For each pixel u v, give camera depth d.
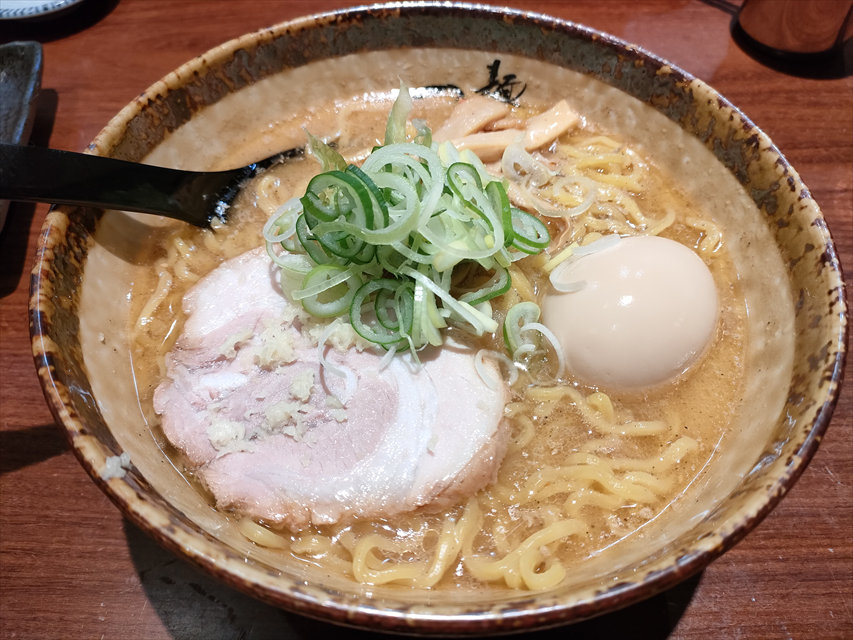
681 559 0.14
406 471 0.18
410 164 0.20
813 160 0.27
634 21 0.32
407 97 0.21
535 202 0.23
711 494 0.18
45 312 0.17
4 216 0.25
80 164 0.20
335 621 0.14
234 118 0.25
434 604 0.14
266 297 0.22
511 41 0.25
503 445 0.19
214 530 0.17
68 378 0.17
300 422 0.19
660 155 0.24
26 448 0.21
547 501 0.19
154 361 0.21
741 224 0.22
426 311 0.19
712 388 0.20
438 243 0.19
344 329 0.20
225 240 0.23
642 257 0.20
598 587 0.14
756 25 0.31
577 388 0.20
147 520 0.14
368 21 0.25
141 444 0.19
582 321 0.20
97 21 0.33
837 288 0.18
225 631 0.18
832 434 0.21
